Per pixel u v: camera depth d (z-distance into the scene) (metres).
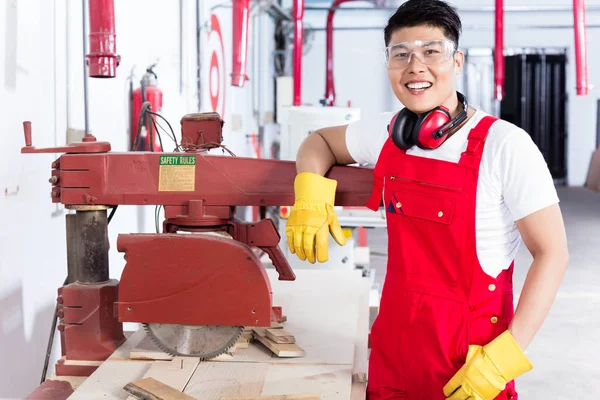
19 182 2.42
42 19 2.60
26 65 2.47
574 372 3.99
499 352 1.42
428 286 1.56
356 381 1.68
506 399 1.54
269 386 1.60
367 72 11.61
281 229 4.27
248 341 1.89
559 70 13.39
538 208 1.41
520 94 13.70
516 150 1.43
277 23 10.09
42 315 2.64
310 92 11.72
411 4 1.49
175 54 4.59
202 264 1.71
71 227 1.96
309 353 1.80
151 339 1.81
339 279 2.59
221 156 1.83
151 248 1.73
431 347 1.56
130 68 3.73
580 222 9.28
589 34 12.27
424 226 1.55
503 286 1.53
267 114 9.34
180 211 1.85
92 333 1.88
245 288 1.71
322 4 11.38
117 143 3.54
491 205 1.48
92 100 3.15
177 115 4.62
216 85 5.97
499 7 5.75
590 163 12.84
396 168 1.61
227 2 5.59
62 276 2.86
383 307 1.66
